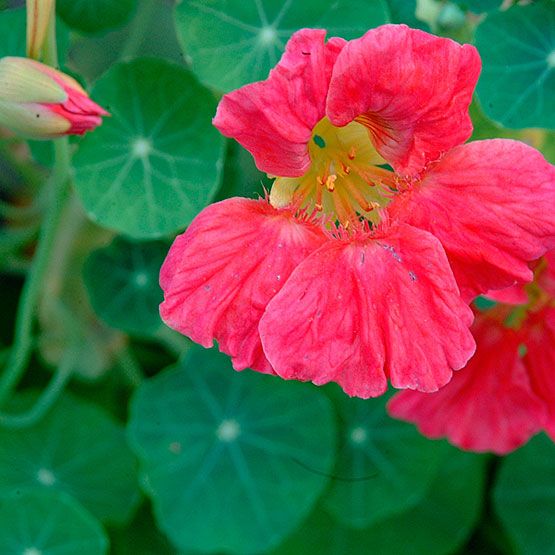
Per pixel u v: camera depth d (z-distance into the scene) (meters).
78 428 0.46
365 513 0.46
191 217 0.41
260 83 0.36
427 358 0.38
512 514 0.47
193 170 0.42
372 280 0.38
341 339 0.38
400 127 0.38
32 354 0.47
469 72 0.37
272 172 0.38
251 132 0.37
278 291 0.38
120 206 0.42
